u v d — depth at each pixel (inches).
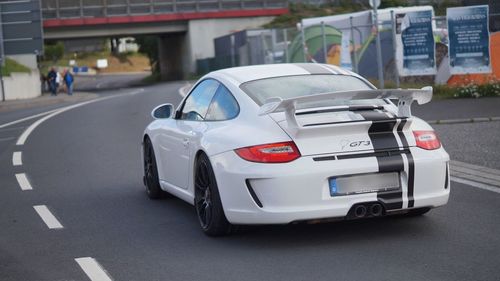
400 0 1305.4
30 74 1984.5
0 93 1772.9
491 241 264.8
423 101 273.0
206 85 322.3
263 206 254.1
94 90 2517.2
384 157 256.5
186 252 270.8
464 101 792.3
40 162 553.0
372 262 244.7
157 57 3617.1
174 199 380.8
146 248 281.1
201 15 2726.4
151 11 2689.5
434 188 265.6
